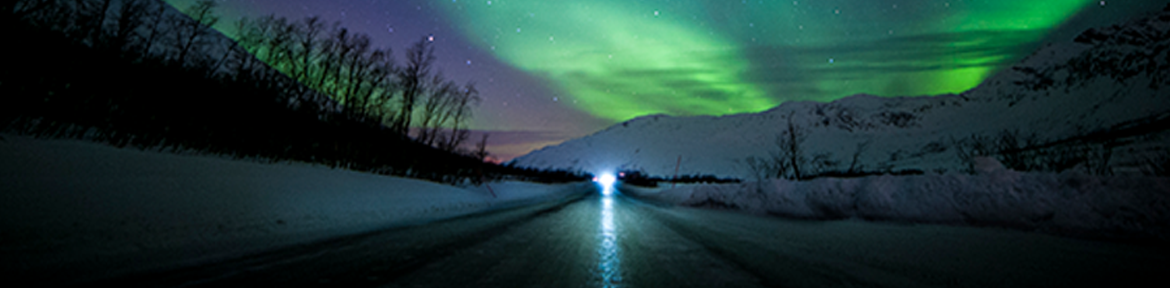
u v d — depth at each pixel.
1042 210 4.27
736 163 193.62
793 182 8.36
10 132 4.82
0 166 3.49
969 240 4.01
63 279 2.21
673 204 12.92
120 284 2.20
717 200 10.52
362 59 14.62
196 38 9.98
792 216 7.41
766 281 2.64
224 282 2.33
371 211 6.27
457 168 17.11
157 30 8.79
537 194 18.06
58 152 4.30
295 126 10.89
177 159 5.58
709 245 4.12
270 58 13.12
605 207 10.76
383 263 2.95
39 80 5.35
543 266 3.03
